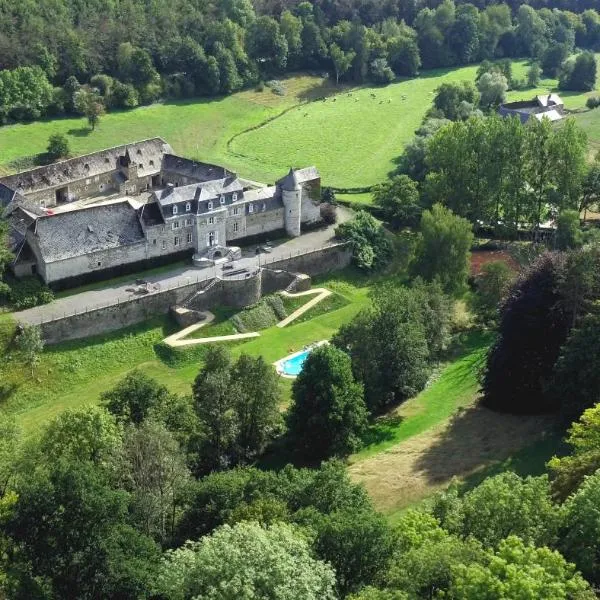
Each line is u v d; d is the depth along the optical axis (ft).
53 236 530.27
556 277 429.38
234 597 230.68
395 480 380.58
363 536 259.80
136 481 320.50
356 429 416.87
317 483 309.42
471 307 551.18
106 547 269.23
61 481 277.64
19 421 440.45
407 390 446.60
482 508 264.72
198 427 383.45
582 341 386.52
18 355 478.59
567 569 229.04
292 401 468.34
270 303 572.10
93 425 344.90
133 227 561.43
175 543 307.37
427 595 232.94
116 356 508.12
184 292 544.62
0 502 298.97
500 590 212.23
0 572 274.36
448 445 406.00
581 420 358.23
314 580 233.55
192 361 514.68
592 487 260.01
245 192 613.93
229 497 312.29
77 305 517.14
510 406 435.53
